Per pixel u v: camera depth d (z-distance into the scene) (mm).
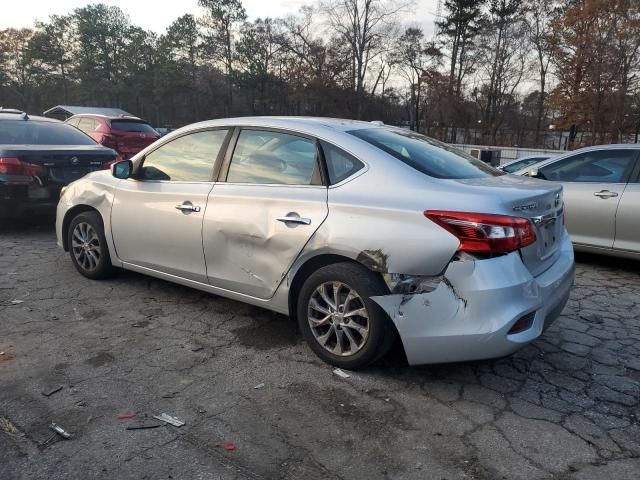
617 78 27469
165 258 4266
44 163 6668
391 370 3385
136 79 67125
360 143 3422
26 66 71438
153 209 4262
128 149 13984
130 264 4609
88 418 2787
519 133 39281
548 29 36562
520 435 2715
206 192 3928
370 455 2533
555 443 2650
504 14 41469
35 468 2393
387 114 51781
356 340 3285
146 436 2643
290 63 53156
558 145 35438
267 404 2963
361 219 3146
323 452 2549
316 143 3535
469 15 43062
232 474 2379
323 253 3291
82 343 3701
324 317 3402
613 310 4660
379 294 3096
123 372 3299
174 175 4242
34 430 2678
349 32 48219
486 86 42656
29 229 7391
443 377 3311
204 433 2680
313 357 3553
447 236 2889
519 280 2889
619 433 2750
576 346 3844
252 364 3441
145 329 3973
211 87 60125
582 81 29062
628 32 26766
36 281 5012
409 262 2971
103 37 70312
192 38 61656
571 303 4844
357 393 3100
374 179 3248
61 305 4410
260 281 3654
